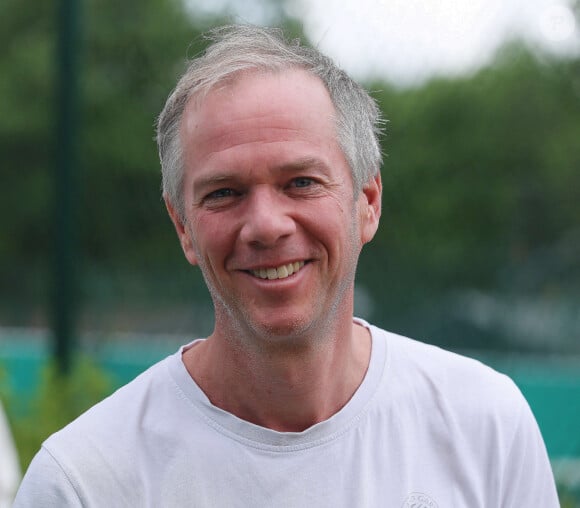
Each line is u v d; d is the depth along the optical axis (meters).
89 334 10.46
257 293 2.02
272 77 2.04
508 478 2.21
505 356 9.62
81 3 6.87
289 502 2.07
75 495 2.05
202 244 2.05
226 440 2.10
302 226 2.01
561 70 15.76
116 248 15.04
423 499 2.11
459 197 15.73
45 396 6.21
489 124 16.08
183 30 15.14
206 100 2.03
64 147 6.84
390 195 15.40
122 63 15.73
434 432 2.19
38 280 13.41
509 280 9.88
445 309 9.79
